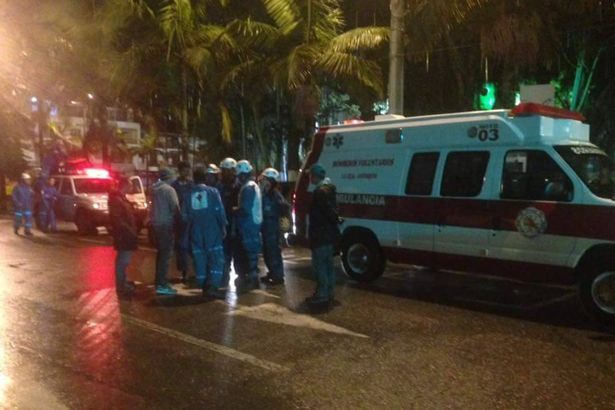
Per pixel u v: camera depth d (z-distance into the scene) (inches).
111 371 244.1
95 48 820.0
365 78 660.1
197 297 373.1
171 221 375.9
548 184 326.3
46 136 1539.1
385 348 273.9
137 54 775.1
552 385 230.7
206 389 225.8
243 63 764.6
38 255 544.7
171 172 380.8
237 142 998.4
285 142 992.2
